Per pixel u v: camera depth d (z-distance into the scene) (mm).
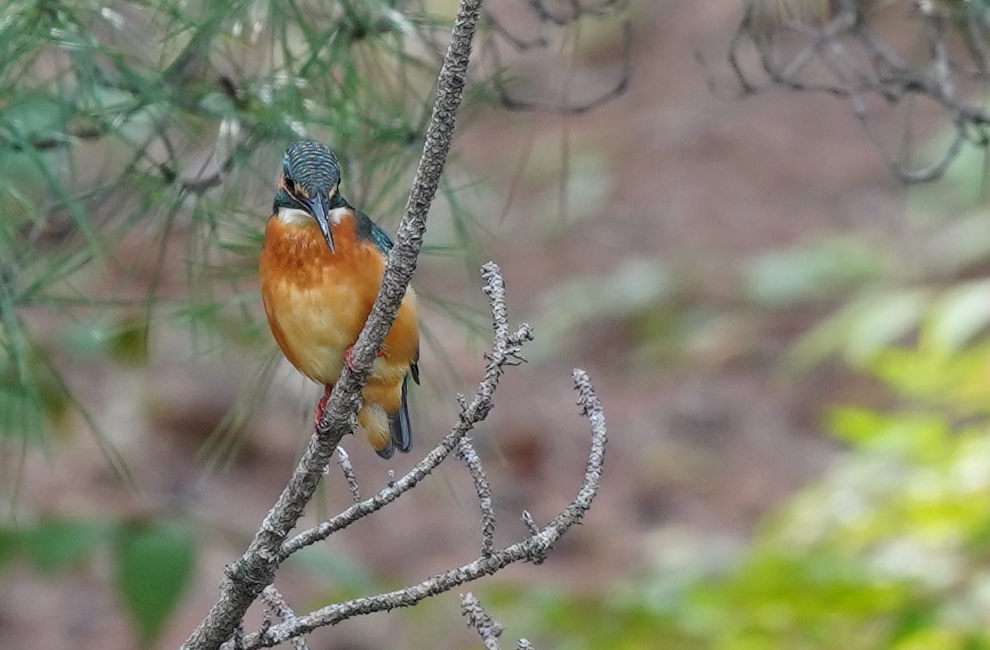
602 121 27719
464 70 4594
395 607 5184
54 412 10172
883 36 17859
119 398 16484
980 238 19906
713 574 10711
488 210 24438
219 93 6969
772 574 8328
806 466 16688
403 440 7008
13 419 7609
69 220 7219
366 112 7398
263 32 7363
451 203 7590
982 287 9906
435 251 7602
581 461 17391
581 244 23453
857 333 11148
